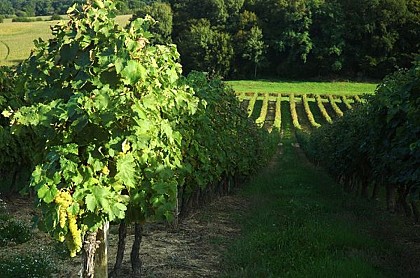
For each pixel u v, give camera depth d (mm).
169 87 5293
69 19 4855
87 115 4109
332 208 11234
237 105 14055
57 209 3857
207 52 62312
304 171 22938
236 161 12586
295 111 48750
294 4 66875
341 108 50156
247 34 65938
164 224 9188
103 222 4297
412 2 64250
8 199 11195
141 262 6238
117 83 4516
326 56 65938
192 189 8852
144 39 4551
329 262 6305
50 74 4863
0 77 10516
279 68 67688
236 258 6797
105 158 4336
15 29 61750
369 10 64250
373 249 7258
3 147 10227
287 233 7941
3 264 6129
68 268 6434
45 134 4352
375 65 63312
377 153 10039
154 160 4781
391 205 11531
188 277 6180
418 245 7977
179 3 69625
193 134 7770
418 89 6816
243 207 12109
